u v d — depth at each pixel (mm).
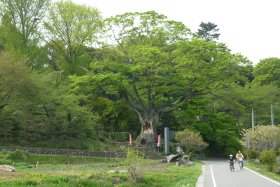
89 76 53656
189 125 68562
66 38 64000
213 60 55375
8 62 44781
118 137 62969
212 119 71188
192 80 55312
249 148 54438
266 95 80750
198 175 31516
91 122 54219
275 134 50094
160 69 53250
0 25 57719
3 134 47938
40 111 51156
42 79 49750
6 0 56875
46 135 51250
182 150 54938
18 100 46594
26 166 35438
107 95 68438
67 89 55062
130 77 55844
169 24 58125
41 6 58844
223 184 25141
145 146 56156
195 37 58688
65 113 51375
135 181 25500
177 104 59031
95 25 60875
